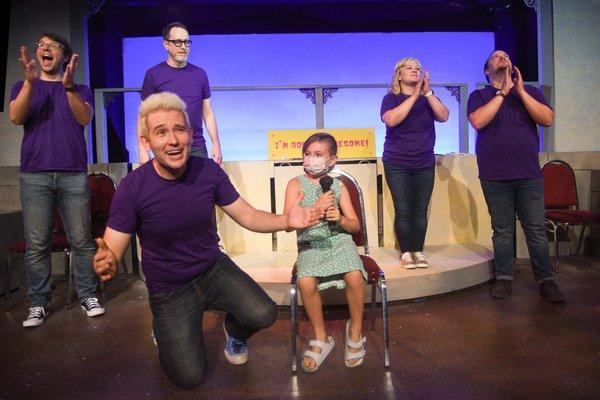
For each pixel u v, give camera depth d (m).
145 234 2.04
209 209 2.09
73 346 2.84
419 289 3.45
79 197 3.30
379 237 4.57
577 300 3.42
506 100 3.39
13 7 5.09
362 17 6.15
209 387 2.28
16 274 4.18
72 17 5.19
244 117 5.96
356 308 2.44
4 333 3.09
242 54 6.23
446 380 2.28
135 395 2.22
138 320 3.29
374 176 4.45
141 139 1.98
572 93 5.25
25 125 3.17
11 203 4.71
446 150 6.07
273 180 4.55
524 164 3.36
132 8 5.96
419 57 6.34
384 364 2.47
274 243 4.52
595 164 4.89
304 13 6.13
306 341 2.81
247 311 2.19
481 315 3.16
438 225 4.57
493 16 6.25
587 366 2.38
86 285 3.42
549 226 4.86
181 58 3.43
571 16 5.22
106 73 5.72
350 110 5.97
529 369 2.37
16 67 5.07
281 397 2.17
